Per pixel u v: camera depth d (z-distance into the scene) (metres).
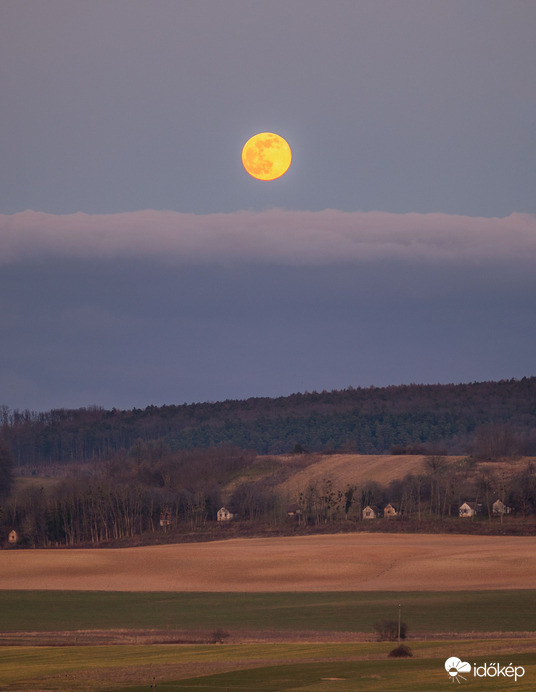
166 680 143.12
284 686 134.75
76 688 139.62
